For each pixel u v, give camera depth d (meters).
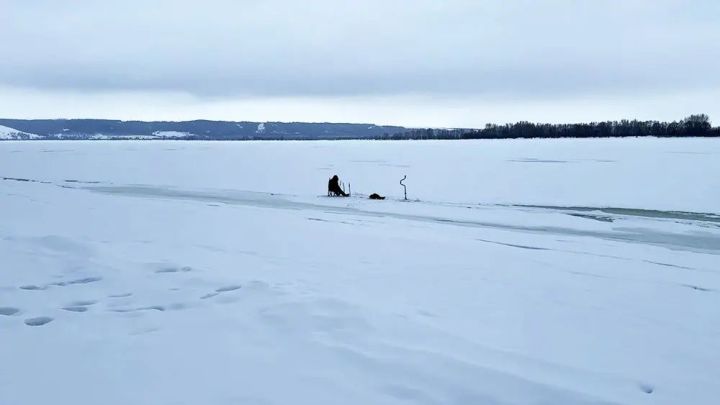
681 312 6.67
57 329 5.39
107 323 5.61
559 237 13.64
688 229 15.54
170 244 10.29
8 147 107.00
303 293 6.75
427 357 4.63
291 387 4.09
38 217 13.81
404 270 8.49
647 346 5.31
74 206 16.50
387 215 17.81
